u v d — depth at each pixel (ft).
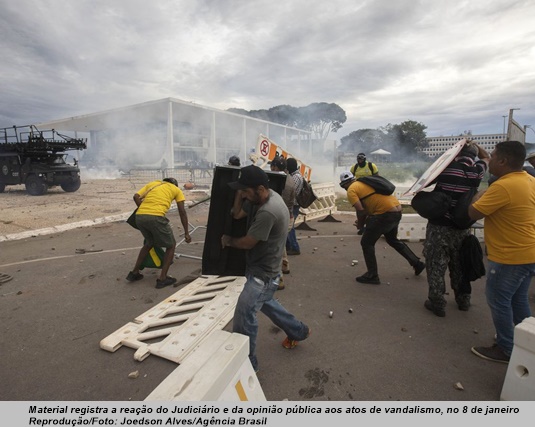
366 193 14.57
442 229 11.90
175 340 10.16
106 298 13.78
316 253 20.29
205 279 15.29
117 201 42.29
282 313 9.45
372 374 8.86
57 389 8.31
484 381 8.56
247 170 7.73
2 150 51.75
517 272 8.61
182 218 15.60
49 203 40.57
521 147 8.55
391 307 12.89
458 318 12.01
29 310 12.73
